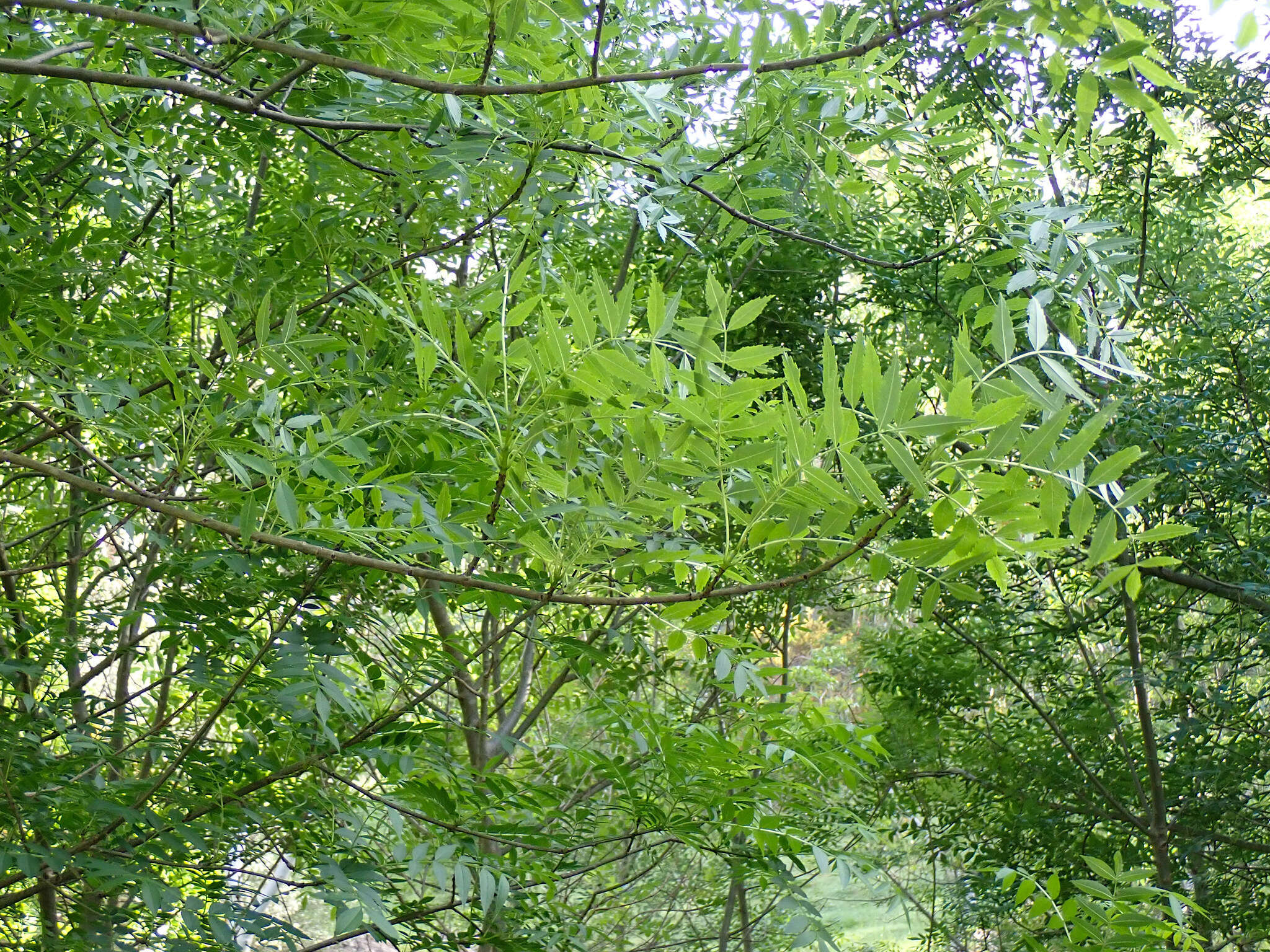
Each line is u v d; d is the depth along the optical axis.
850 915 7.73
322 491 1.72
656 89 2.33
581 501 1.36
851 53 1.50
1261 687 6.25
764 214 2.51
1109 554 1.11
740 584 1.34
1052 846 6.18
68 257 2.37
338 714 2.60
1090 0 1.25
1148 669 6.59
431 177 2.07
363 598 2.67
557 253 3.07
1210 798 6.20
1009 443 1.09
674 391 1.43
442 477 1.92
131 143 2.48
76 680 3.13
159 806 2.38
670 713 4.29
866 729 2.38
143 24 1.52
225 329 1.55
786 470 1.22
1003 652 6.61
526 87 1.59
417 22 1.77
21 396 1.85
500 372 1.35
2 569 2.78
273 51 1.60
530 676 5.50
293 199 2.78
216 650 2.31
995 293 2.48
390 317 2.31
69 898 2.37
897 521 1.21
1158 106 1.30
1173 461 5.35
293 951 2.17
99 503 2.74
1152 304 5.93
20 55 2.02
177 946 2.11
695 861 6.09
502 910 2.66
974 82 3.47
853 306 5.97
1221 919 6.01
